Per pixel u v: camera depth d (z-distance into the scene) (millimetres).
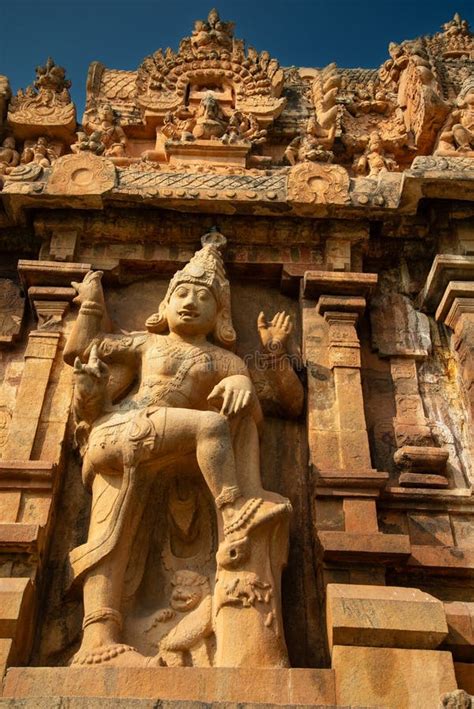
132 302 7215
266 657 4840
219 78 9406
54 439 6109
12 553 5441
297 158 8750
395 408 6660
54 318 6805
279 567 5352
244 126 8945
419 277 7438
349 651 4820
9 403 6594
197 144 8570
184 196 7047
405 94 9148
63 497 6074
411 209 7137
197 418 5594
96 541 5367
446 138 8102
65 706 4344
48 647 5355
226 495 5414
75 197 7027
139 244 7332
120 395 6375
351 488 5816
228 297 6719
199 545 5758
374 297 7301
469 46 10992
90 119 9109
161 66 9422
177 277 6574
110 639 5043
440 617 4945
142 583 5574
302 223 7273
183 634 5113
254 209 7141
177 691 4582
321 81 9289
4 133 8633
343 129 9180
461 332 6754
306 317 6938
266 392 6531
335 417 6316
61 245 7133
